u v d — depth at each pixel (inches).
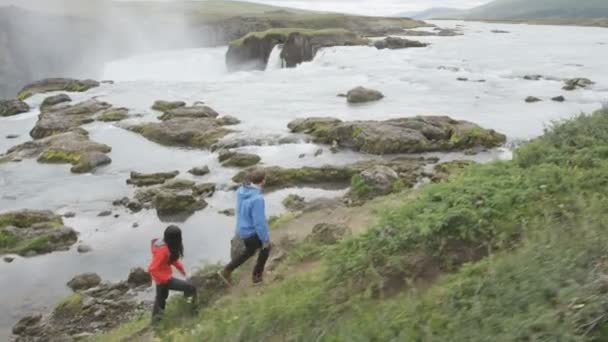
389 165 778.2
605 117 455.8
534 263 237.9
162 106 1259.2
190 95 1428.4
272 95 1376.7
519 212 316.8
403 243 321.7
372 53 2048.5
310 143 937.5
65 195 773.9
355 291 308.8
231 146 936.3
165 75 2714.1
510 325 195.3
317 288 319.3
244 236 393.7
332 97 1314.0
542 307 198.1
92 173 866.1
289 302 312.2
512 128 938.1
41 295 517.3
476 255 303.7
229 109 1216.8
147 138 1040.8
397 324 236.7
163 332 370.6
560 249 240.4
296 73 1753.2
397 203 513.3
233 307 358.6
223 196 738.8
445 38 2561.5
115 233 645.9
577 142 416.8
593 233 242.7
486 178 377.7
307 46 2253.9
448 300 245.3
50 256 593.9
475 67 1608.0
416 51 2062.0
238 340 291.9
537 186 341.1
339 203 658.8
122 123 1142.3
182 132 1010.1
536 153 410.6
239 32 3560.5
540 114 1022.4
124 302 487.2
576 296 194.5
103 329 448.1
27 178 853.2
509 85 1326.3
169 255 386.3
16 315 486.3
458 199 339.9
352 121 973.8
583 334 175.9
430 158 826.8
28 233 638.5
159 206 694.5
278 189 746.2
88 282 529.0
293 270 417.1
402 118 960.9
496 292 230.2
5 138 1154.0
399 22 3523.6
